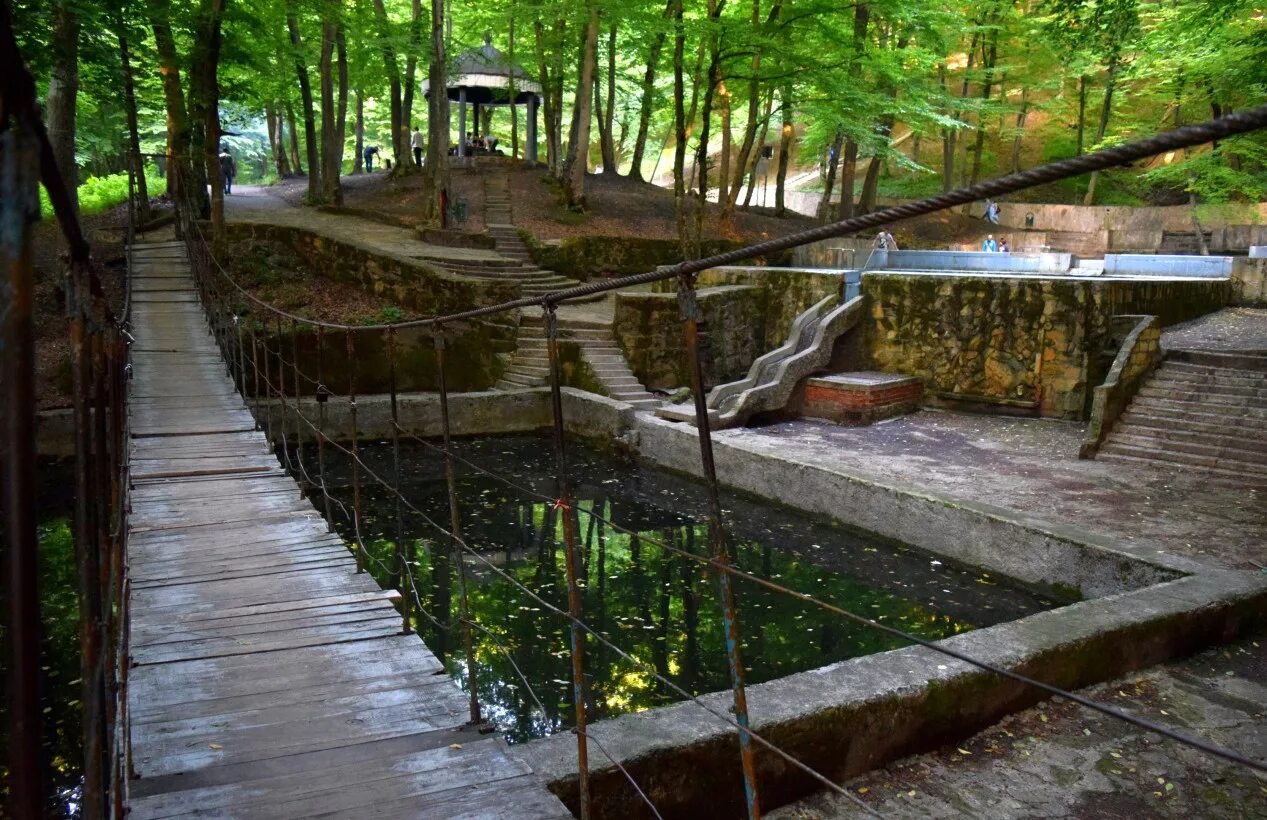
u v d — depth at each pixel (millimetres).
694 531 10766
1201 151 20656
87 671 1427
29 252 790
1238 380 11586
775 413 14500
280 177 33531
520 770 3469
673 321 16328
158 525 6648
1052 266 17578
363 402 14594
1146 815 4207
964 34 28609
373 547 9883
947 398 14602
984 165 34125
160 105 22453
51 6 10547
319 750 3623
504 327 16891
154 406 10414
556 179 26531
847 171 25062
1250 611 6332
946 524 9305
